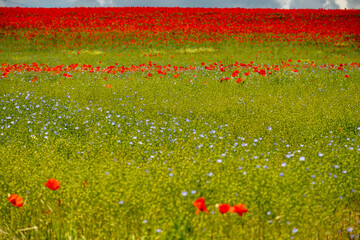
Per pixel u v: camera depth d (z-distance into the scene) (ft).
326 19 298.97
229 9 346.13
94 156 33.19
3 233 21.31
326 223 21.88
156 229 19.44
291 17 311.06
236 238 20.22
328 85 74.59
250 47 226.79
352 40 234.17
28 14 316.19
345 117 46.65
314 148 34.78
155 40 249.75
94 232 21.09
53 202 23.36
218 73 100.68
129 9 344.08
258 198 22.29
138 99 62.18
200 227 19.47
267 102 58.95
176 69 105.81
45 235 21.31
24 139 39.29
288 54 192.03
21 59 184.24
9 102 57.06
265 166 26.13
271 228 21.11
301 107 53.57
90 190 23.62
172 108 55.31
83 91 70.54
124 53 211.00
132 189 22.45
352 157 30.50
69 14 320.91
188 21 295.69
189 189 22.95
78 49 230.48
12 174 27.91
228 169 26.32
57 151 35.53
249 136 40.32
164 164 29.17
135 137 37.50
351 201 25.17
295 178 24.44
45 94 67.46
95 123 46.06
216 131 42.19
